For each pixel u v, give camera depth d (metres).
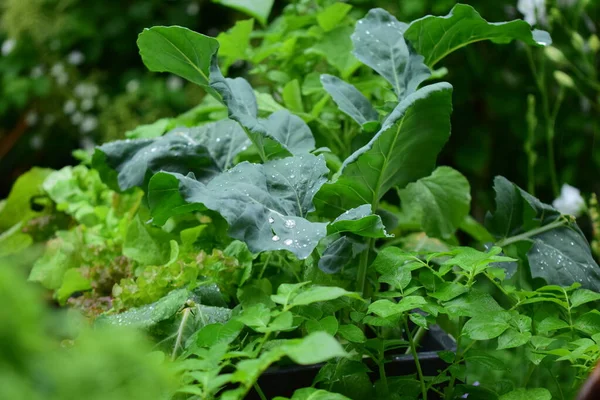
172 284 2.07
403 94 2.10
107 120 4.37
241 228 1.89
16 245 2.50
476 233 2.46
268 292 2.10
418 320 1.90
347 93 2.11
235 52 2.48
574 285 1.97
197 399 1.85
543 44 2.13
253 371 1.71
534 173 3.52
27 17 4.71
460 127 3.59
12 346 1.23
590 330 1.94
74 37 4.88
